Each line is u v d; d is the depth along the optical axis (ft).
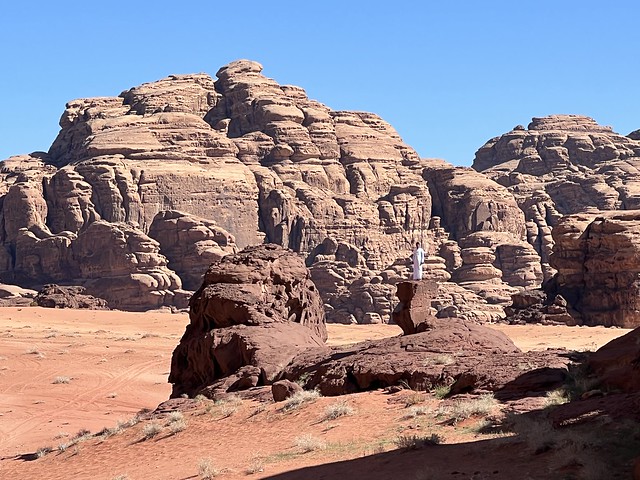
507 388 73.15
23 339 245.04
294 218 593.42
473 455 52.65
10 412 149.79
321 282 541.75
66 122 655.35
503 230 641.81
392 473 51.42
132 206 552.82
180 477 63.57
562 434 51.70
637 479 41.39
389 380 84.53
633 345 73.15
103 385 175.22
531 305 359.87
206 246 538.47
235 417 84.74
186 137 606.55
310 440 66.28
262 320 114.83
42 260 540.11
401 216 633.20
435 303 511.40
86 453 85.25
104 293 515.09
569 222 377.09
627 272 350.64
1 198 580.30
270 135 651.66
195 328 122.01
